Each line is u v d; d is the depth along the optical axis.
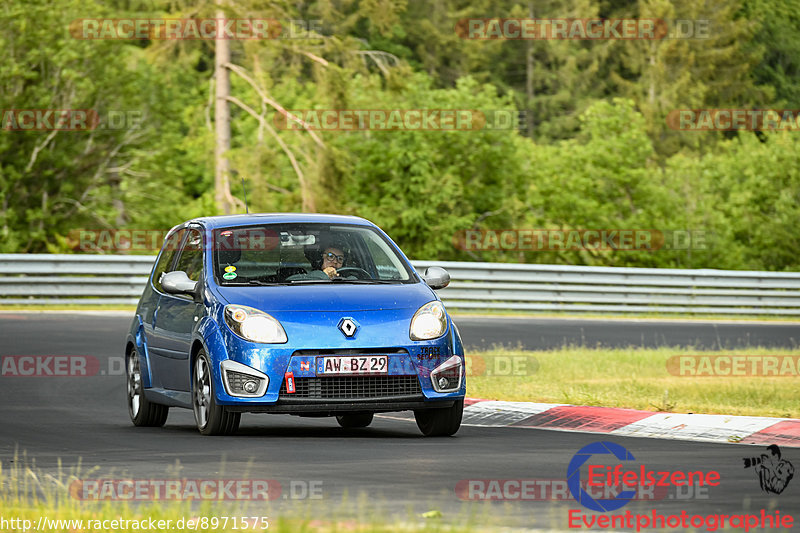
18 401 43.25
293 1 118.75
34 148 124.75
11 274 86.88
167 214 129.12
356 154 141.62
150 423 36.72
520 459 27.78
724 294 102.56
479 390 44.72
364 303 32.16
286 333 31.36
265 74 117.75
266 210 117.25
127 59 127.00
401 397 31.48
